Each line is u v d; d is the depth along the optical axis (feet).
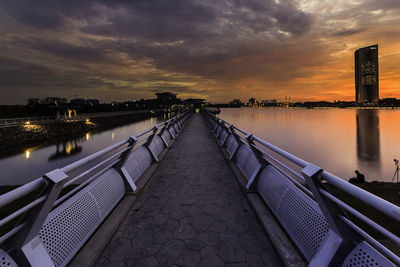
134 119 307.99
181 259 6.17
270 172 9.28
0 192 29.71
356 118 613.93
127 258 6.21
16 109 231.91
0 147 106.32
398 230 14.28
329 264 4.21
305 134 303.07
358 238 4.23
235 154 16.11
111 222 7.63
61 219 5.67
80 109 283.18
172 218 8.48
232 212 8.94
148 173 13.48
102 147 127.85
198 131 40.81
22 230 4.16
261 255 6.32
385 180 148.87
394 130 356.18
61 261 5.25
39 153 109.19
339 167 173.47
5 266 3.88
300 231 6.05
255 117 617.21
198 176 13.76
